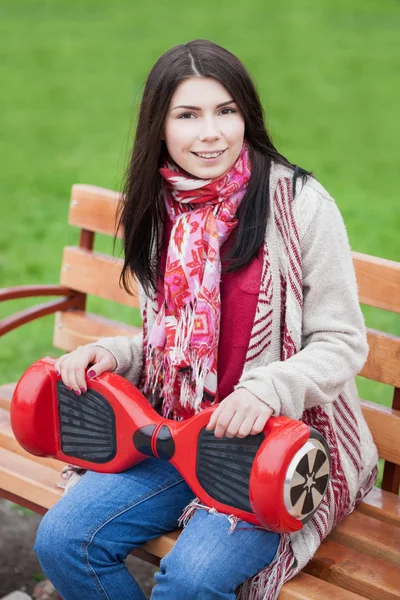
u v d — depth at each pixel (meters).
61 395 3.02
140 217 3.04
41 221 8.97
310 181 2.92
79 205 4.07
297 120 12.90
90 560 2.78
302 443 2.56
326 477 2.69
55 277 7.46
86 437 2.99
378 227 8.62
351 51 16.89
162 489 2.92
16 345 6.34
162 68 2.87
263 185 2.91
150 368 3.08
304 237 2.85
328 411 2.89
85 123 12.87
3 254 8.00
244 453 2.67
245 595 2.78
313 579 2.76
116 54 16.61
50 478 3.22
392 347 3.29
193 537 2.70
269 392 2.64
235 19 19.28
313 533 2.81
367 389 5.55
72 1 20.84
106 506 2.84
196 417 2.75
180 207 2.98
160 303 3.11
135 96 3.19
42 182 10.20
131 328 3.98
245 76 2.89
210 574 2.61
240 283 2.90
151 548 2.93
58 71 15.56
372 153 11.57
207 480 2.75
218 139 2.83
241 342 2.92
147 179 2.98
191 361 2.89
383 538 2.94
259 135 2.97
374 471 3.17
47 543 2.80
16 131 12.38
